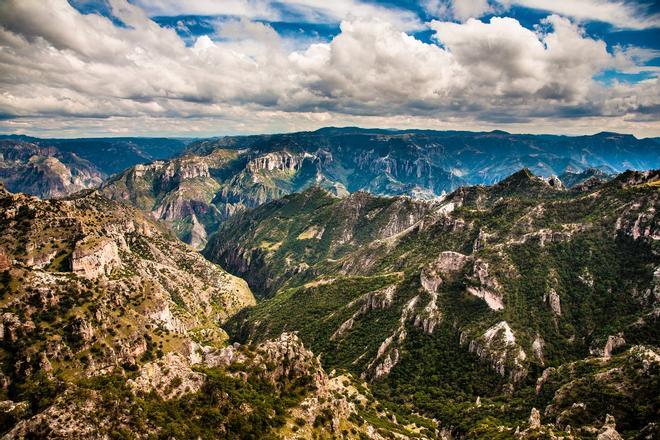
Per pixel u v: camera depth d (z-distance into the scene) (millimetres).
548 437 125250
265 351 130750
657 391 137875
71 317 181875
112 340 186750
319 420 118312
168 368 105562
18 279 186375
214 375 112312
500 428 144375
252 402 109500
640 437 123188
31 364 156250
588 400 147375
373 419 147500
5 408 86062
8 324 165375
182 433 89688
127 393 89375
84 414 79688
